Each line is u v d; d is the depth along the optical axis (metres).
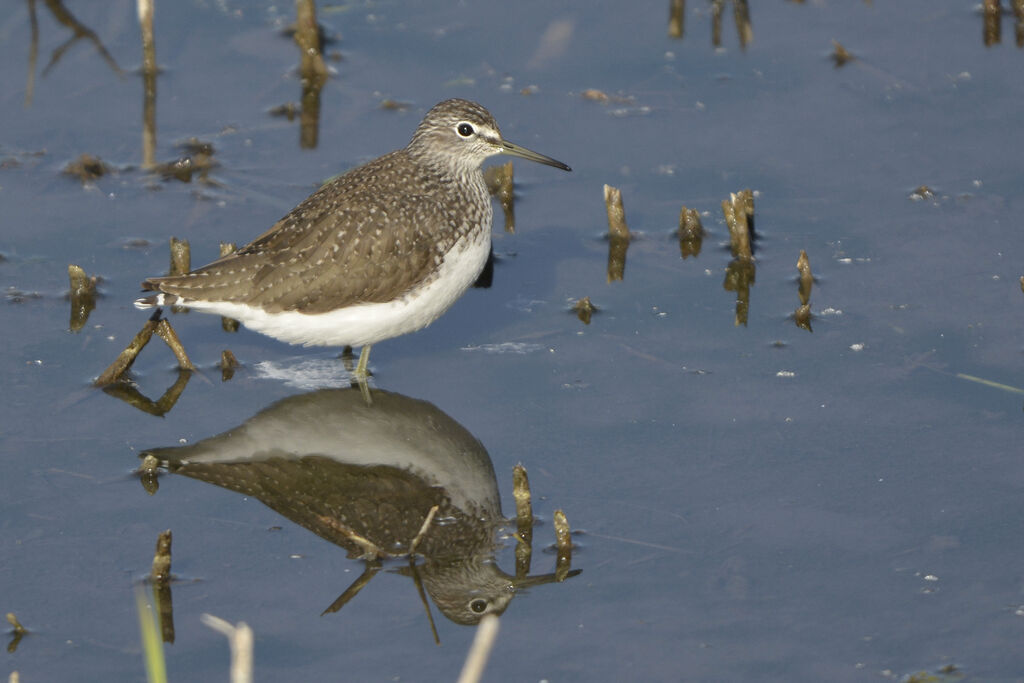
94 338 13.99
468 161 14.16
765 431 12.64
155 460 12.17
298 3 18.19
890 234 15.46
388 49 19.23
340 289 12.80
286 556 11.12
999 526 11.21
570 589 10.71
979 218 15.53
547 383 13.55
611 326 14.43
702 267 15.37
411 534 11.47
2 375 13.34
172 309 14.85
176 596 10.59
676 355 13.88
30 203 15.97
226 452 12.52
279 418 13.05
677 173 16.80
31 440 12.48
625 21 19.86
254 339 14.47
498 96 18.16
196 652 10.01
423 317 13.43
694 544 11.18
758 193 16.33
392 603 10.57
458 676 9.77
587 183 16.77
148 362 13.88
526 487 11.24
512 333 14.41
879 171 16.50
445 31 19.64
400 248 12.95
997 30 18.91
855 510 11.51
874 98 17.84
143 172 16.62
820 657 9.90
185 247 14.33
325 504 11.87
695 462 12.24
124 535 11.31
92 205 15.99
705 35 19.45
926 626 10.17
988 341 13.66
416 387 13.56
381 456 12.54
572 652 10.02
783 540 11.18
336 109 17.95
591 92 18.16
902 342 13.77
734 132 17.41
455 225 13.34
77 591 10.62
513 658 9.97
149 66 18.34
